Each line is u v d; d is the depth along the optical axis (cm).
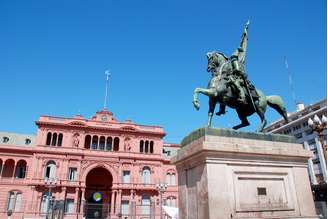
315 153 6525
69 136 6106
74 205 5622
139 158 6309
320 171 6303
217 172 747
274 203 795
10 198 5631
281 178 836
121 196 5938
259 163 815
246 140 837
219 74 921
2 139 6388
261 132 898
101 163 6069
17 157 5962
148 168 6356
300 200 834
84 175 5891
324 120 1612
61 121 6166
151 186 6175
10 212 5469
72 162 5919
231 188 752
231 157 780
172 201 6303
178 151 909
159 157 6462
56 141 6031
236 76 938
